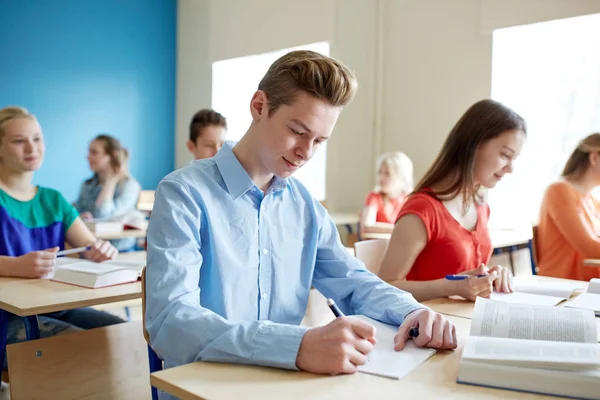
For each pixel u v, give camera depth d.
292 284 1.29
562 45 3.62
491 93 3.93
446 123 4.19
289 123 1.07
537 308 1.17
